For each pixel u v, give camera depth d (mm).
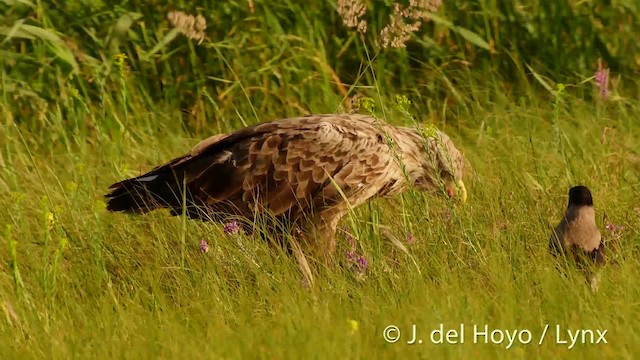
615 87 23734
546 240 17031
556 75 24406
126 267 16844
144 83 24156
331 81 24062
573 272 15461
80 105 23047
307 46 24219
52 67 23766
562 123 22047
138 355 13734
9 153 20906
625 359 13055
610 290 15164
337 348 13328
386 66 24516
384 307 14766
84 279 16562
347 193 17453
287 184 17203
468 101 23859
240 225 17391
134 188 17500
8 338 14570
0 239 17719
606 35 24594
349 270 16484
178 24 21406
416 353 13406
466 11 24922
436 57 24672
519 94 24094
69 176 20688
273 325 14688
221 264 16500
